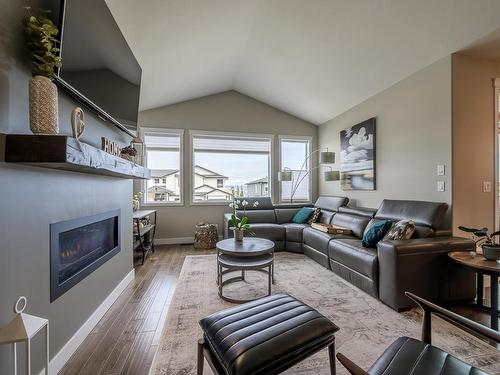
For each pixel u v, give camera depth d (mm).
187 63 3654
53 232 1480
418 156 3086
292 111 5480
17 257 1207
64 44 1453
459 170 2684
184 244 4926
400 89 3361
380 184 3754
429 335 1155
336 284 2795
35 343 1320
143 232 3717
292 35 3273
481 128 2748
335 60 3453
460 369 940
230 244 2807
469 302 2338
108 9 2025
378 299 2400
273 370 1088
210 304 2338
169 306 2314
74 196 1725
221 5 2684
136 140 2891
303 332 1203
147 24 2539
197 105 5141
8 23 1187
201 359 1275
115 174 2121
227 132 5289
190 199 5086
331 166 5176
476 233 2078
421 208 2762
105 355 1651
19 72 1262
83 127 1545
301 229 4105
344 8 2625
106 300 2240
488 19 2154
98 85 1901
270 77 4465
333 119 5113
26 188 1270
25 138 1136
